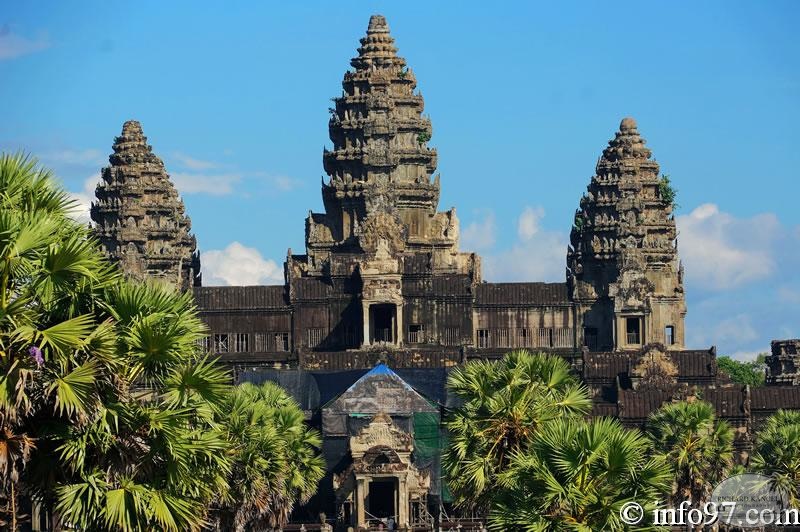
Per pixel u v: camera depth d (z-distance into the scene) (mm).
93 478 115312
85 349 114000
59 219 116875
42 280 113000
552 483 138250
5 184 116500
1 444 110625
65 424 114500
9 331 111062
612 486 139625
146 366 119250
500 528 140500
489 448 169500
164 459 118438
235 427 180375
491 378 173125
